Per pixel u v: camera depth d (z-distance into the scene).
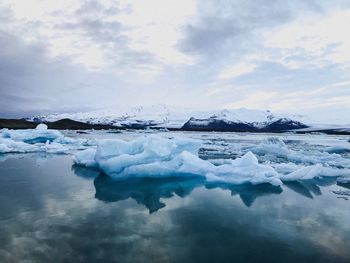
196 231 7.12
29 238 6.43
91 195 10.38
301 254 5.96
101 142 15.09
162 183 13.02
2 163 17.48
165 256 5.77
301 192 11.30
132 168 12.95
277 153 23.66
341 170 14.61
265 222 7.84
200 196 10.70
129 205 9.30
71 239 6.44
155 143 14.24
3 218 7.68
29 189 11.00
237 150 27.98
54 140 32.06
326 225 7.62
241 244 6.39
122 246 6.15
